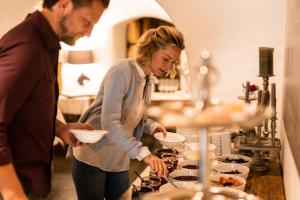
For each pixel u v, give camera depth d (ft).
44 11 4.96
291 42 5.88
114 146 7.03
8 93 4.40
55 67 5.33
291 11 6.23
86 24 5.08
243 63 9.66
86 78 20.08
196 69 3.29
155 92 17.75
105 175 7.30
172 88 17.52
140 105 6.92
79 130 5.61
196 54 9.89
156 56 6.54
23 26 4.69
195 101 2.86
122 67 6.40
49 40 4.91
